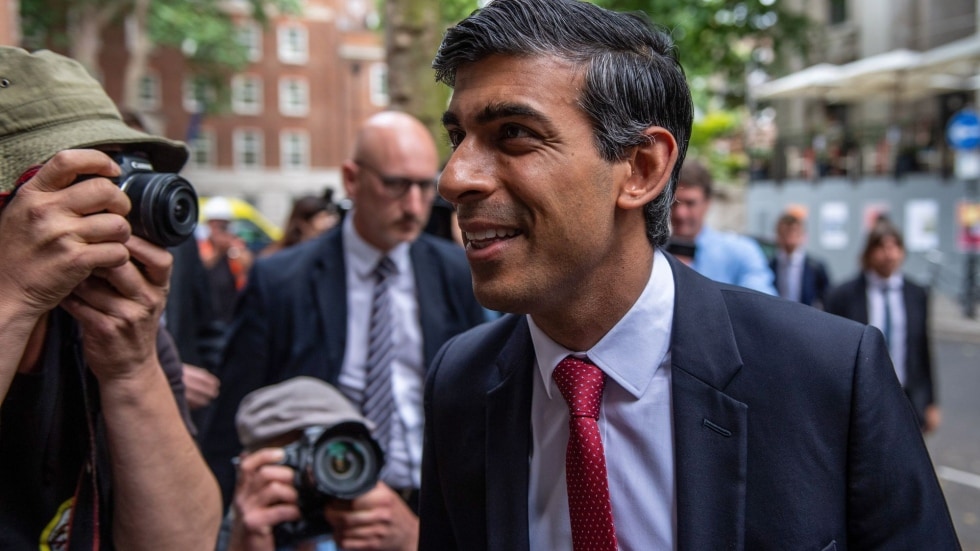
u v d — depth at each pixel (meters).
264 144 40.81
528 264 1.14
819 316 1.24
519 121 1.12
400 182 2.81
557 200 1.12
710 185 3.74
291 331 2.82
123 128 1.40
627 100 1.15
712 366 1.21
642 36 1.21
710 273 3.68
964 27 19.11
